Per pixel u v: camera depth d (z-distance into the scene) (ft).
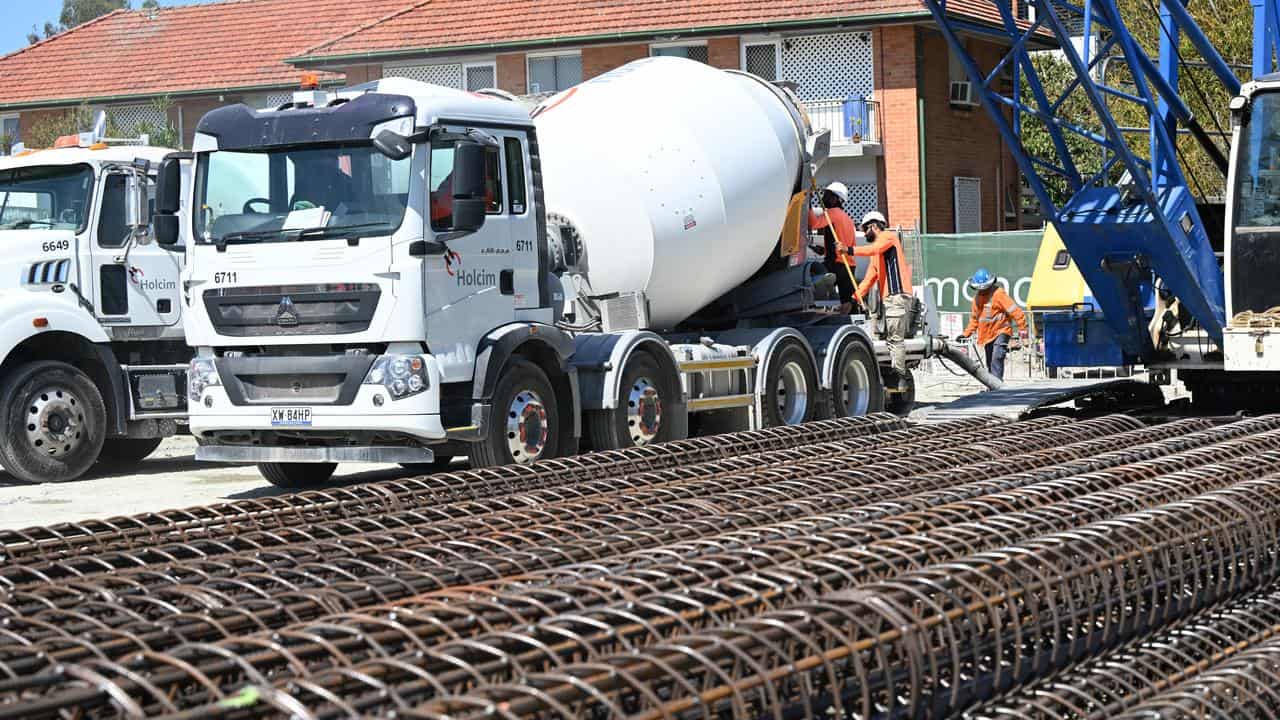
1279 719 16.03
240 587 17.87
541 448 42.83
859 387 58.18
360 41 129.80
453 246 40.37
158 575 18.43
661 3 124.36
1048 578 17.26
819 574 17.25
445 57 127.75
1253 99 37.58
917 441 32.04
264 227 40.52
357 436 40.22
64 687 13.01
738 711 13.17
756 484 25.70
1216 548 19.97
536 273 43.65
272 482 45.27
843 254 61.57
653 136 49.73
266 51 147.84
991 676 16.29
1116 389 42.39
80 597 17.16
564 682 12.92
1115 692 16.56
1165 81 44.19
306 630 14.47
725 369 50.60
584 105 50.26
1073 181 45.44
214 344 41.14
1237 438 30.55
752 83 55.52
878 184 120.88
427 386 39.14
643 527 21.43
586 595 16.26
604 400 44.96
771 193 53.31
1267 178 37.40
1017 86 45.34
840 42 120.37
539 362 43.98
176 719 11.71
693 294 52.39
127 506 41.22
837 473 26.22
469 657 13.97
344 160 40.11
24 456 46.39
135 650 14.79
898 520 20.43
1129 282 42.93
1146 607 18.79
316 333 39.75
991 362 75.56
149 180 49.88
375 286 39.14
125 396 49.32
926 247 102.99
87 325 48.01
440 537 20.86
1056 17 42.75
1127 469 25.18
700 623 15.84
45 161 49.01
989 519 20.31
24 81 152.05
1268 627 19.33
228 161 41.34
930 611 16.01
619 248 49.06
